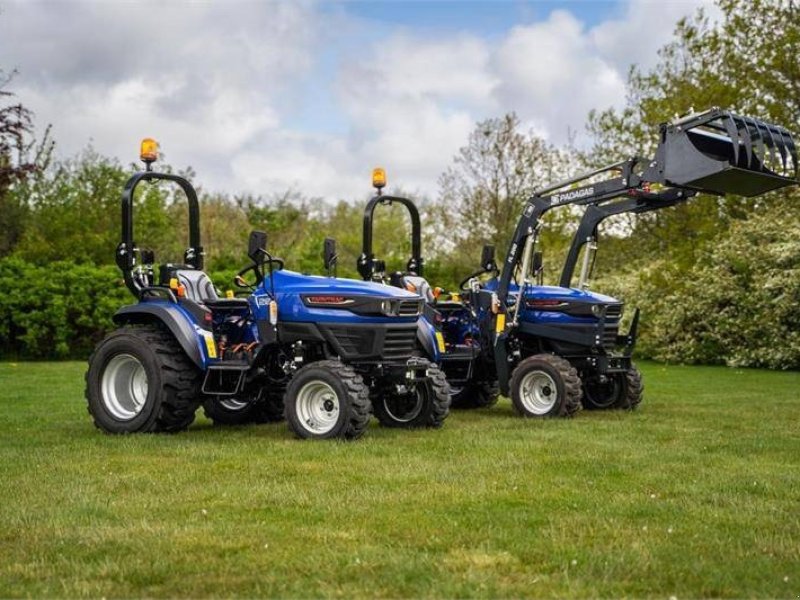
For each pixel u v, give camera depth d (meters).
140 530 4.84
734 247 18.25
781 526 4.98
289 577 4.12
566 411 9.66
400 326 8.34
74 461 6.77
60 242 23.45
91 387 8.48
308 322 8.26
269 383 8.77
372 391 8.66
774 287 17.09
